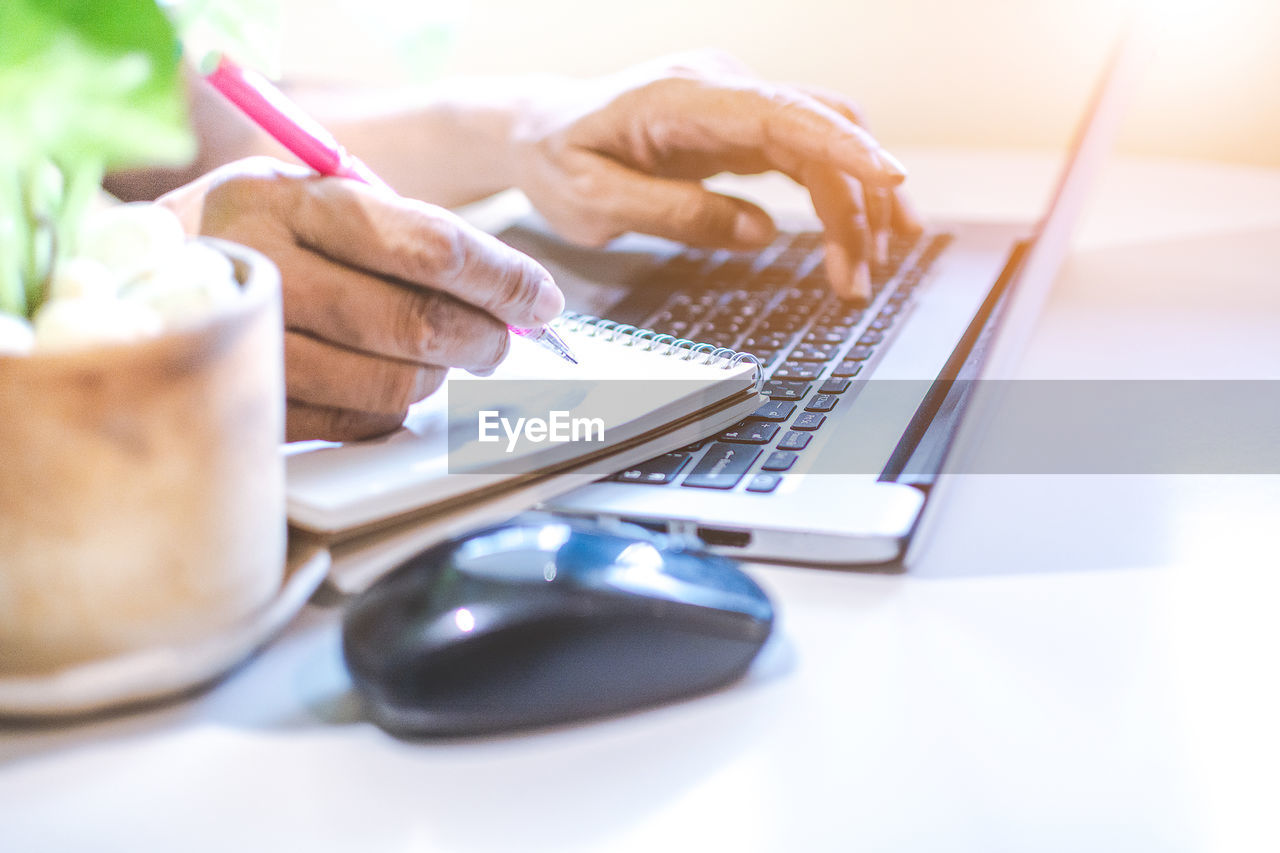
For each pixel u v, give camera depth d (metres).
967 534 0.39
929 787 0.26
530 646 0.29
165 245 0.30
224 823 0.26
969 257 0.71
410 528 0.35
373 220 0.36
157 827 0.25
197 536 0.28
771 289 0.64
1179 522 0.39
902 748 0.28
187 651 0.29
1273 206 0.89
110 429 0.26
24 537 0.26
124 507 0.26
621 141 0.67
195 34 0.29
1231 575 0.35
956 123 1.14
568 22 1.19
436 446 0.39
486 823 0.26
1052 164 1.03
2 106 0.22
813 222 0.81
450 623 0.29
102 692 0.28
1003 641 0.32
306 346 0.38
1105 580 0.35
